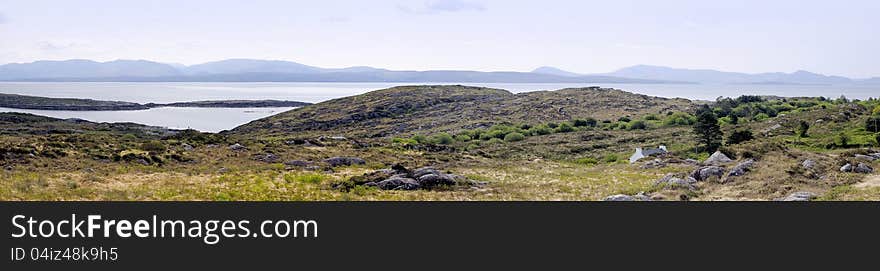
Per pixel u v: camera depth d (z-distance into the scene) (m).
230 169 41.50
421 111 182.62
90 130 133.62
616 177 43.75
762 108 141.38
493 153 89.88
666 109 155.75
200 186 30.83
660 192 29.58
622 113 153.88
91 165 38.25
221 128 183.62
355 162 51.56
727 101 161.12
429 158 61.91
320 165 48.34
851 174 31.05
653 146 89.88
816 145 77.19
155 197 25.98
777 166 33.31
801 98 173.12
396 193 30.27
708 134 74.62
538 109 167.75
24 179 29.41
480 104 187.12
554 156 86.25
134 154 43.22
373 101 197.75
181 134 60.59
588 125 132.50
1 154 37.31
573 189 34.22
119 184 30.50
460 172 47.72
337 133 149.00
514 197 29.81
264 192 29.28
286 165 47.22
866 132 85.06
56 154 40.41
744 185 30.05
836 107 117.69
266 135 147.38
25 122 146.00
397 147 72.81
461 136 123.00
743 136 80.00
